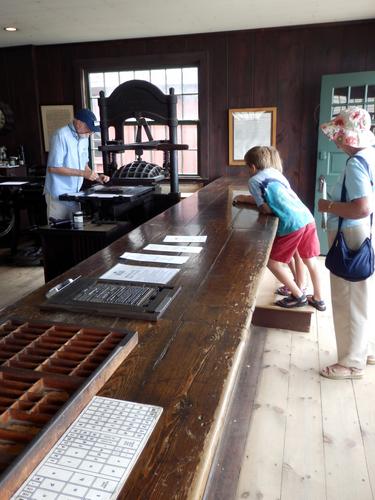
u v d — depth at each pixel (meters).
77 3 3.95
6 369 0.96
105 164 4.14
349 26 4.80
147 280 1.64
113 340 1.14
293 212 2.84
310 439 2.06
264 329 3.22
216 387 0.97
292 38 4.98
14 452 0.73
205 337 1.21
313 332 3.17
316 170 5.10
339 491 1.77
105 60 5.52
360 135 2.15
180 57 5.32
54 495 0.67
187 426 0.84
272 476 1.85
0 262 5.08
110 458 0.75
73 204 3.69
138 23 4.71
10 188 4.80
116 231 3.16
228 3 4.05
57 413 0.81
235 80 5.26
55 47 5.66
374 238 2.53
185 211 3.11
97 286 1.56
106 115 3.99
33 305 1.43
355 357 2.51
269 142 5.32
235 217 2.86
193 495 0.68
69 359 1.04
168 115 3.83
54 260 3.18
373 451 1.99
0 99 5.93
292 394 2.42
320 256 5.17
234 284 1.62
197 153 5.71
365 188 2.10
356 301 2.43
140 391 0.95
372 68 4.84
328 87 4.80
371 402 2.34
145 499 0.67
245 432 2.11
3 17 4.39
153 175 3.95
